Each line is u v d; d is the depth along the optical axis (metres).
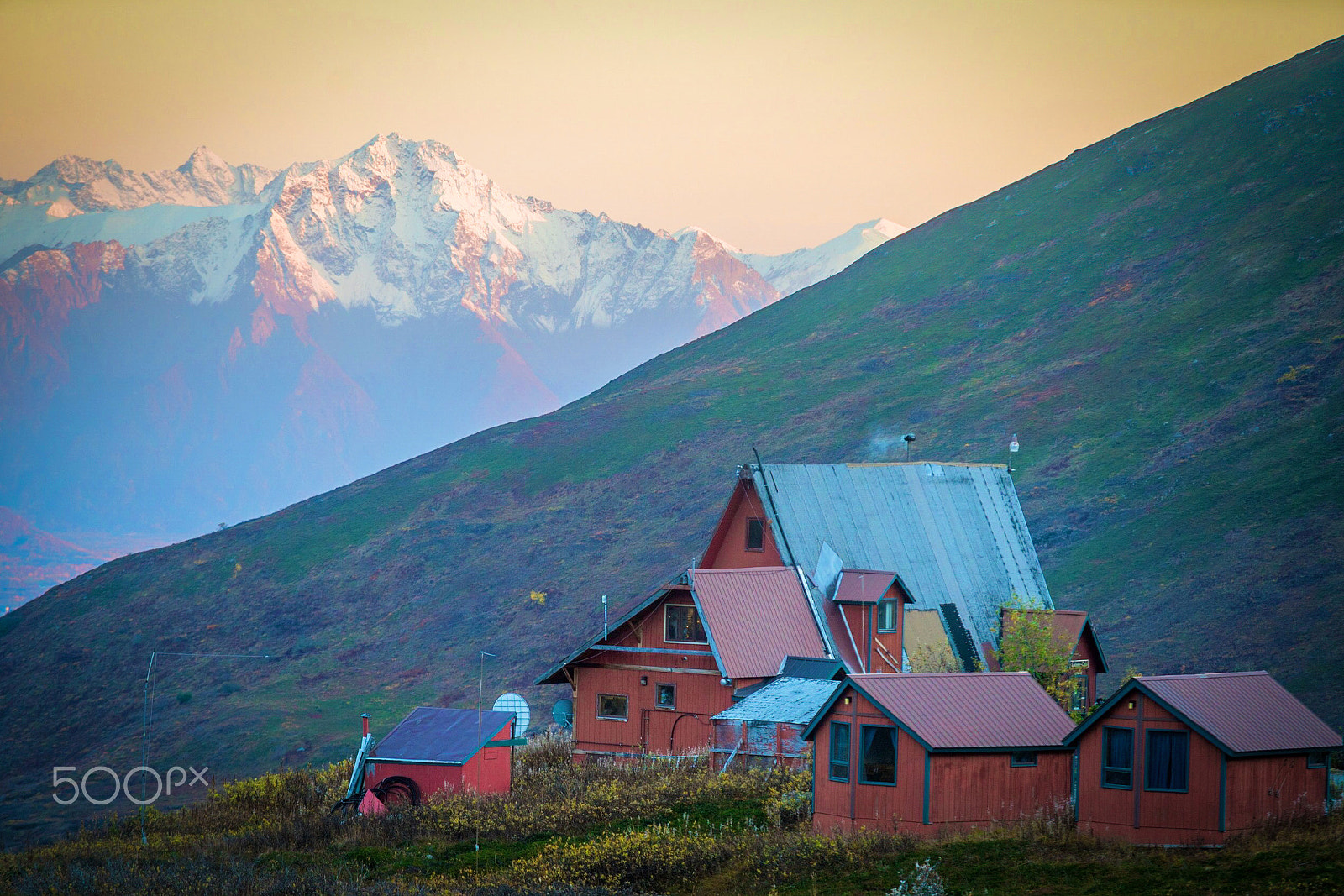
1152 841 98.50
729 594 173.50
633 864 105.81
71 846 138.12
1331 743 101.38
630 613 175.12
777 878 98.38
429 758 145.00
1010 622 199.00
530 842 121.94
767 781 135.62
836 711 110.19
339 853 124.38
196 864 116.25
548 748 182.00
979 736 105.31
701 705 169.25
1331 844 91.94
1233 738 97.69
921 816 103.94
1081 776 102.94
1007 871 93.00
